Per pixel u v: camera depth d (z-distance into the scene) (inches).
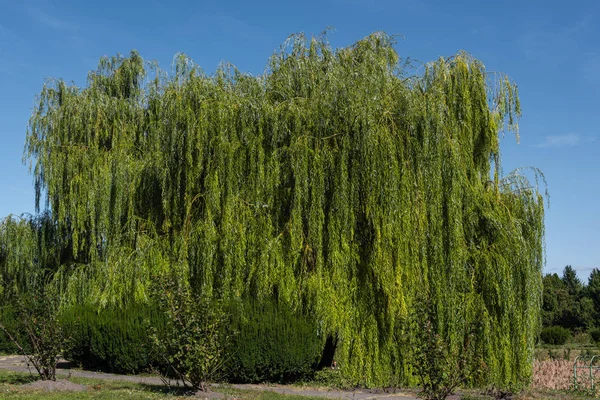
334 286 546.0
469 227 569.0
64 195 776.9
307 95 626.2
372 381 527.2
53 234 850.1
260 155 578.9
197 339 465.4
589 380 657.0
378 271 537.3
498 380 530.6
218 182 583.5
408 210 542.9
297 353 552.1
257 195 577.0
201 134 594.9
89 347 636.7
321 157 564.1
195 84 625.3
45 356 524.1
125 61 907.4
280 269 559.8
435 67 605.0
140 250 631.2
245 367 544.4
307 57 666.8
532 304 558.9
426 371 395.9
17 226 860.6
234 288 565.3
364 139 544.7
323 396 490.3
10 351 828.0
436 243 540.1
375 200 543.8
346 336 534.3
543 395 560.7
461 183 558.6
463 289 535.5
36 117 832.3
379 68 598.5
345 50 676.1
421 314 416.2
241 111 597.0
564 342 1566.2
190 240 587.8
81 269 740.0
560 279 2728.8
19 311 533.0
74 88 873.5
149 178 658.2
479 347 528.1
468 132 591.2
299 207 557.3
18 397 442.9
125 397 446.3
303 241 567.5
